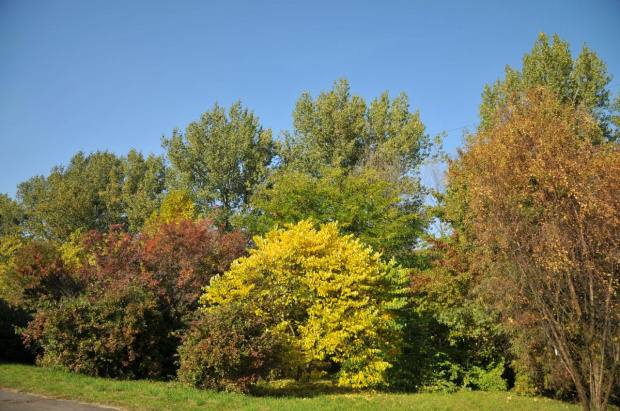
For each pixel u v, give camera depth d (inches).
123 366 450.0
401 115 1266.0
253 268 484.7
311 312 463.5
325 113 1283.2
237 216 901.2
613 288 362.3
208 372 398.3
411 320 553.3
